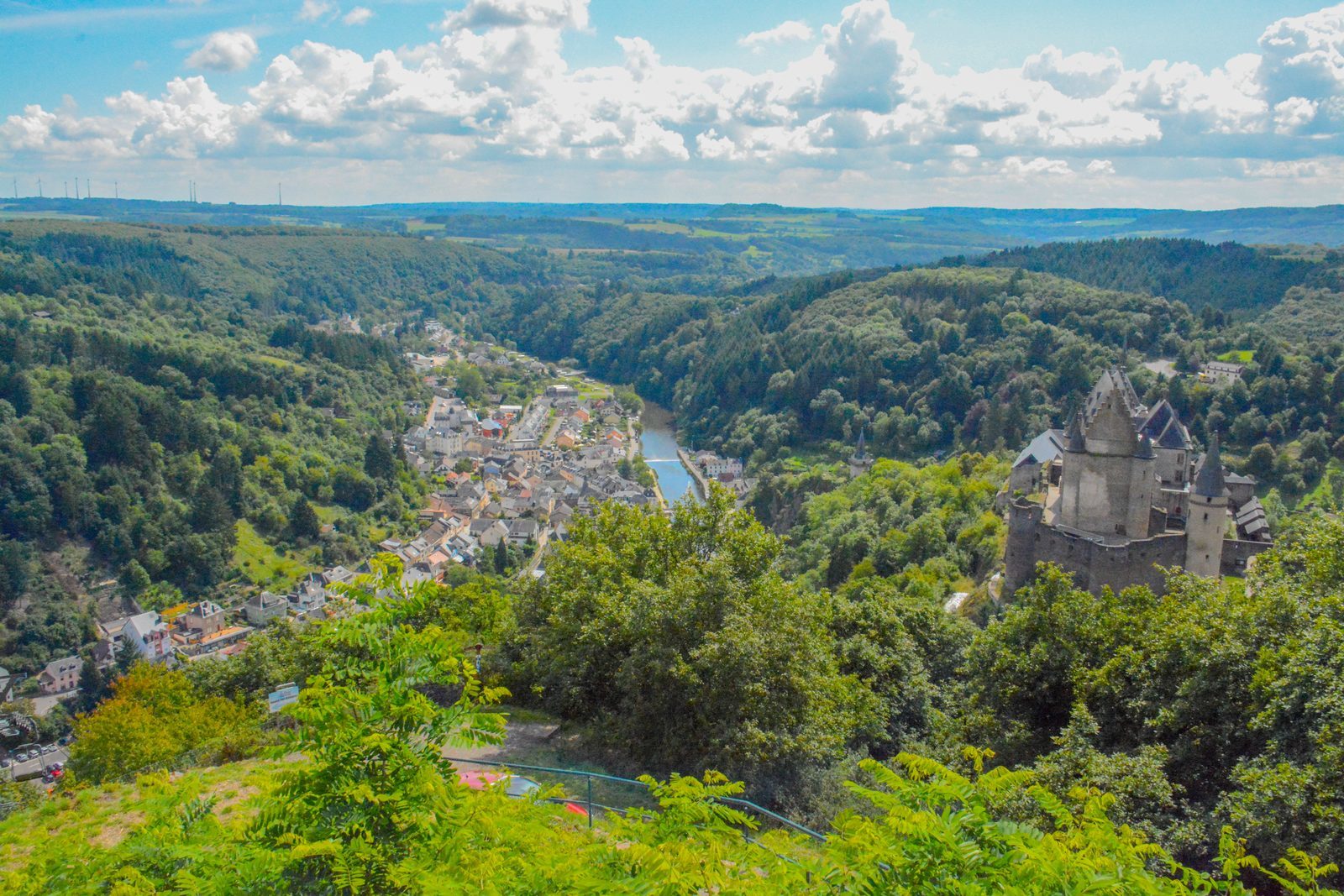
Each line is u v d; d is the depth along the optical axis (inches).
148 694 1808.6
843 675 1524.4
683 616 1284.4
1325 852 832.3
